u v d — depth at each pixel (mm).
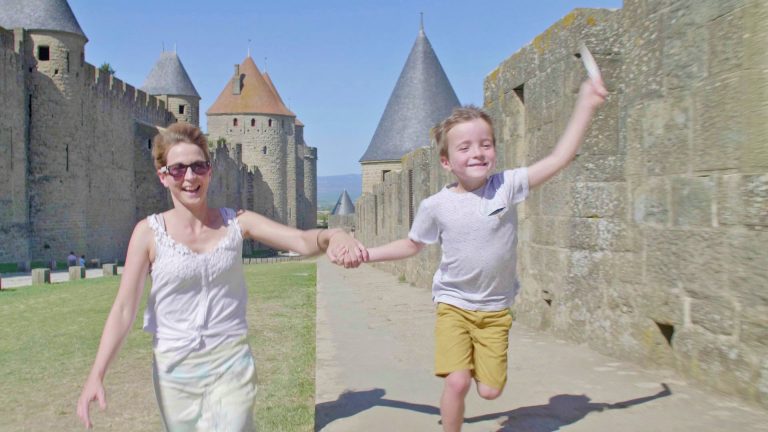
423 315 8359
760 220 3867
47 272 21688
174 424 3125
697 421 3738
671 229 4648
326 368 5430
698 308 4375
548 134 6629
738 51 4027
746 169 3967
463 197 3488
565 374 4852
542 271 6672
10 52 36219
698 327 4383
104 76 46812
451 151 3459
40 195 40156
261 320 9969
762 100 3865
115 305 3092
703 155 4328
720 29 4168
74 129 41781
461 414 3512
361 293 11992
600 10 5855
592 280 5699
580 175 5812
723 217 4156
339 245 3273
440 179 12102
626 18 5301
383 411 4242
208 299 3113
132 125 52375
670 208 4668
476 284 3486
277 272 23516
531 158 7109
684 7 4512
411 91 39438
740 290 4016
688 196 4469
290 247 3295
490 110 8414
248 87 83188
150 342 8750
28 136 39750
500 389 3537
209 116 82250
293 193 85750
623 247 5281
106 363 3021
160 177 3189
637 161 5074
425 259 12977
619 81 5746
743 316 3992
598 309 5625
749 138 3943
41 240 40062
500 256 3445
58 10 41344
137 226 3156
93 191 45062
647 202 4938
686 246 4488
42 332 10172
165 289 3086
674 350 4648
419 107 39125
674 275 4609
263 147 82375
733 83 4066
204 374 3102
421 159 13953
